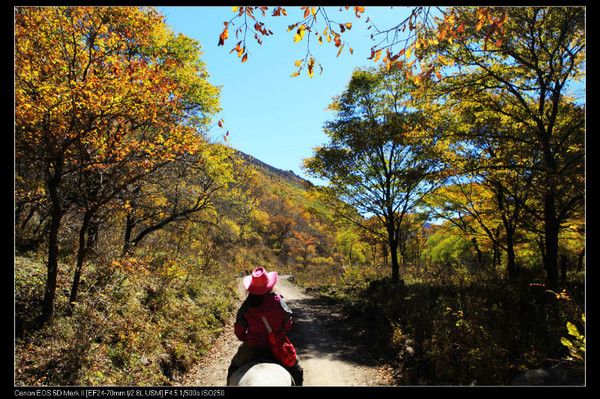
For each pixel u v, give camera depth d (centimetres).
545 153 1152
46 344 707
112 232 1264
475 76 1245
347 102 1956
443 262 2448
